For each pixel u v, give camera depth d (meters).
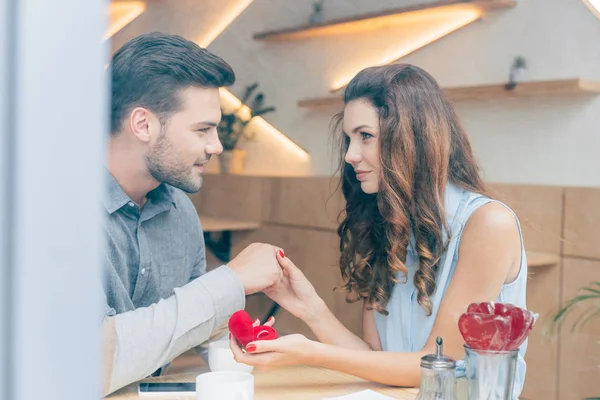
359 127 1.45
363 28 3.22
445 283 1.37
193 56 1.36
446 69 2.99
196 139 1.40
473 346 0.94
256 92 3.52
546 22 2.72
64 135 0.26
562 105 2.70
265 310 3.23
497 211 1.32
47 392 0.26
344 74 3.29
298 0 3.39
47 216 0.26
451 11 2.94
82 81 0.26
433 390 0.94
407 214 1.38
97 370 0.27
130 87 1.36
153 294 1.52
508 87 2.78
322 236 3.22
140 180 1.42
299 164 3.44
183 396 1.09
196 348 1.40
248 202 3.53
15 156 0.25
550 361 2.62
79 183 0.26
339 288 1.54
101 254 0.27
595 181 2.61
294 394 1.11
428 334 1.39
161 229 1.53
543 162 2.75
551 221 2.63
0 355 0.25
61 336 0.26
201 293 1.17
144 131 1.37
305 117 3.42
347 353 1.18
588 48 2.63
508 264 1.31
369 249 1.48
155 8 3.06
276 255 1.33
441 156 1.40
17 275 0.25
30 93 0.25
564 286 2.59
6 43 0.25
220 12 3.28
